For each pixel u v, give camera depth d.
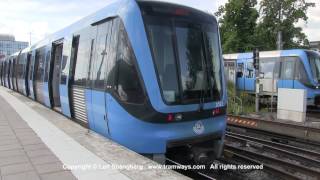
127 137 7.18
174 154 7.88
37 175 5.33
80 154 6.43
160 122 6.87
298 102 14.23
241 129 14.63
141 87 6.89
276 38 31.58
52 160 6.07
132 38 7.05
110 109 7.56
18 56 23.55
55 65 13.27
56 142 7.40
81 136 7.97
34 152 6.62
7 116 11.28
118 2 7.76
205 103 7.46
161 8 7.29
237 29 31.20
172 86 7.07
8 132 8.53
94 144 7.18
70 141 7.46
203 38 7.78
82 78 9.29
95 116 8.40
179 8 7.51
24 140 7.62
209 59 7.79
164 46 7.14
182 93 7.16
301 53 19.12
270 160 9.30
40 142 7.41
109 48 7.77
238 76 22.86
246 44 30.83
